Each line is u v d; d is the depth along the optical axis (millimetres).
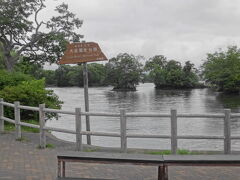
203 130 24234
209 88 87125
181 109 42062
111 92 80750
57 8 31125
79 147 8562
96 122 28156
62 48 30234
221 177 6551
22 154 8234
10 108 13742
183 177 6551
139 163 5461
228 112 7836
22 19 30203
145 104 49219
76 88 101188
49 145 9070
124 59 90250
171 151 8039
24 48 31062
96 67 111500
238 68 66062
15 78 16281
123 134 8195
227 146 7926
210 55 74750
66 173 6766
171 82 91062
